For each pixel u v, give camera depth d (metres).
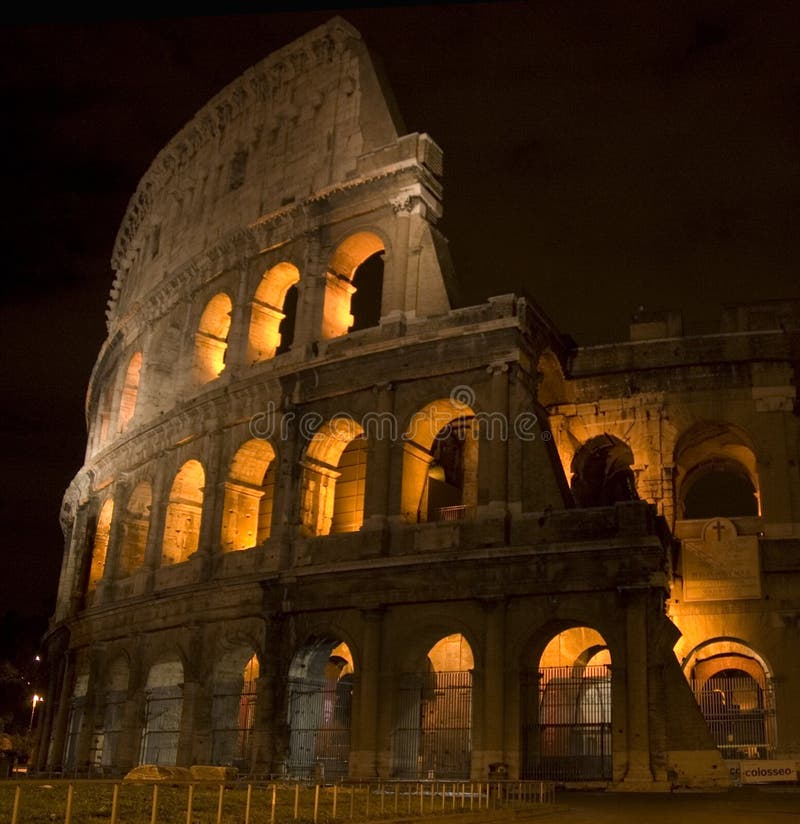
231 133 69.19
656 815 29.53
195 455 60.25
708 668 53.81
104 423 77.56
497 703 44.16
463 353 50.09
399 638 47.75
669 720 41.56
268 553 53.16
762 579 48.81
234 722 54.50
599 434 54.09
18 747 92.31
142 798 24.94
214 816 22.80
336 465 55.97
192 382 63.56
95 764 60.06
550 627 45.09
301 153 62.12
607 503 60.25
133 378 74.06
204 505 57.81
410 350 51.56
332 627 49.72
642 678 41.97
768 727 47.34
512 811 28.25
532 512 46.53
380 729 46.62
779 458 50.47
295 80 65.25
